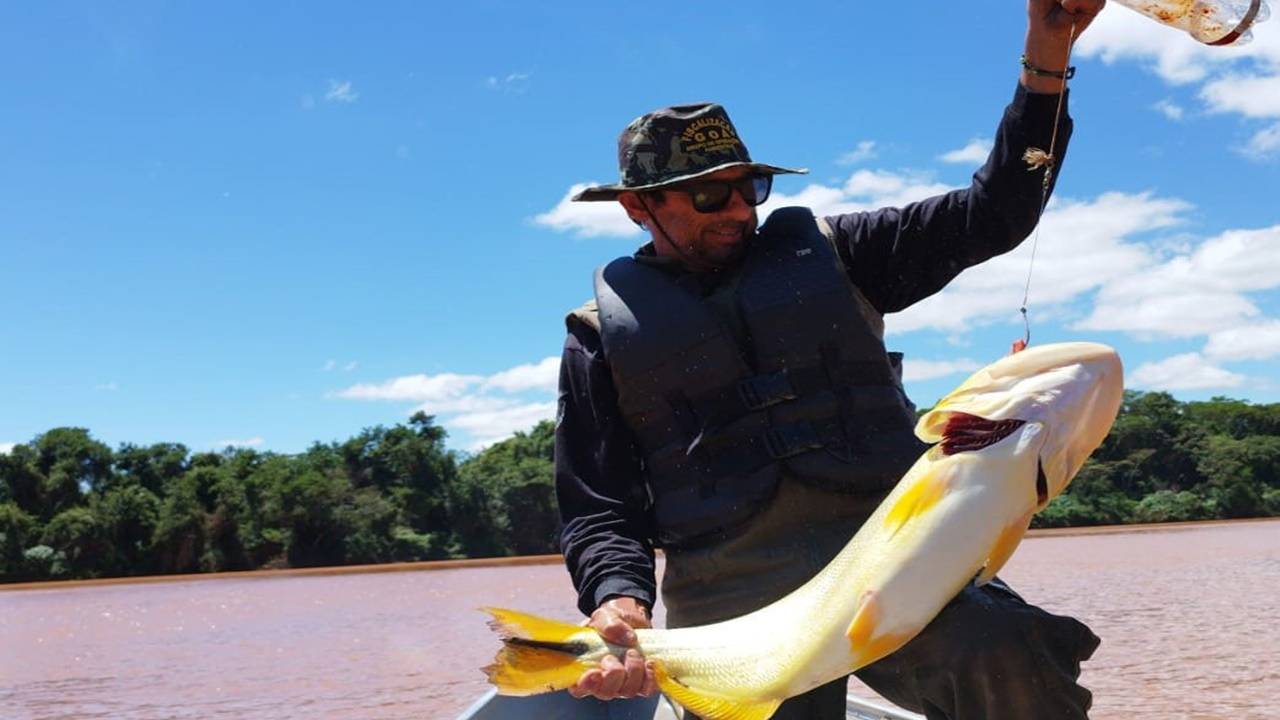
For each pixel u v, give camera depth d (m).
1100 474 65.00
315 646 13.16
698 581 3.02
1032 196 2.73
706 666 2.67
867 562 2.42
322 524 58.09
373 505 60.12
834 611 2.46
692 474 3.02
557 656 2.70
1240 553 26.33
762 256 3.08
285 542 57.56
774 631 2.59
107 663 12.16
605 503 3.17
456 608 19.34
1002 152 2.72
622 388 3.12
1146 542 35.53
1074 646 2.49
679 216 3.09
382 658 11.58
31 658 13.02
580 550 3.12
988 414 2.27
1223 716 6.68
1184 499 64.62
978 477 2.29
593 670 2.68
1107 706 7.00
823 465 2.87
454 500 64.31
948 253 2.94
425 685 9.44
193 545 55.88
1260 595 14.51
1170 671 8.27
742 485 2.92
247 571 56.16
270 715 8.17
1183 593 15.06
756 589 2.90
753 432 2.95
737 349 2.98
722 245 3.11
